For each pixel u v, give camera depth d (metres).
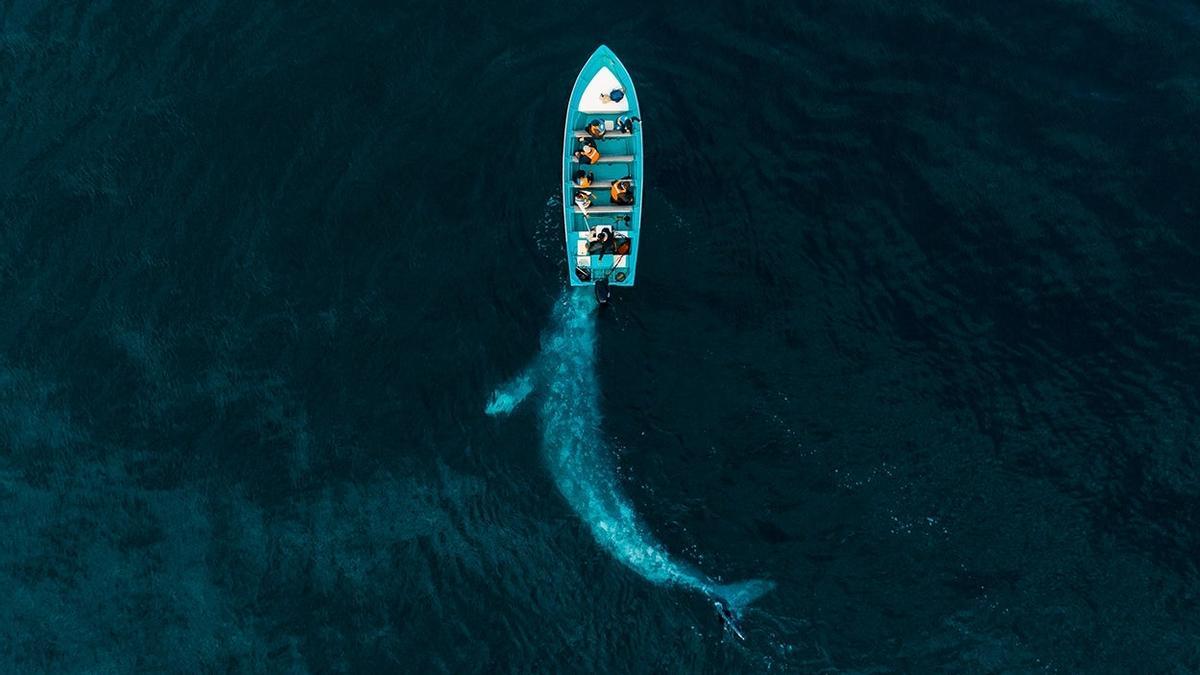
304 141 56.31
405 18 59.25
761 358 51.50
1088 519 48.44
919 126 56.53
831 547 48.19
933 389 50.91
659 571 48.03
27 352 52.34
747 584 47.75
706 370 51.34
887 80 57.66
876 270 53.25
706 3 59.38
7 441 50.81
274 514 49.28
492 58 57.91
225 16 59.47
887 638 46.69
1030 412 50.44
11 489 49.97
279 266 53.75
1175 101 56.78
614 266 51.34
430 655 46.78
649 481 49.44
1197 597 46.91
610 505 49.12
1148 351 51.56
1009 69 57.97
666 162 54.84
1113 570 47.50
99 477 50.12
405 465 50.00
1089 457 49.59
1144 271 53.22
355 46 58.59
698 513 48.84
